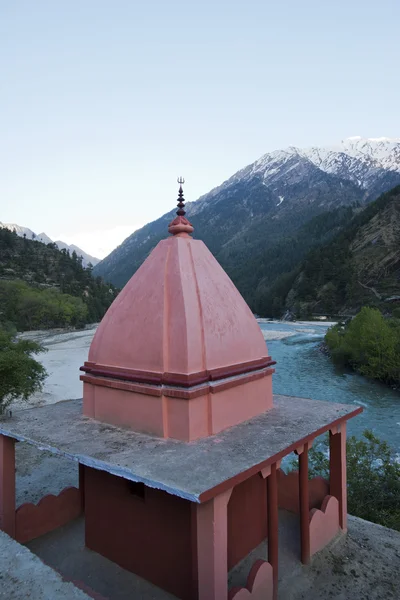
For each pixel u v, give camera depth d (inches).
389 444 808.3
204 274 257.6
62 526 296.2
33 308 3149.6
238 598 197.3
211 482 169.6
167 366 226.1
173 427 220.7
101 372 249.3
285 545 273.6
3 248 4724.4
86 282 4709.6
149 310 241.0
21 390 808.9
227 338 245.4
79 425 247.1
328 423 250.1
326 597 232.2
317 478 309.7
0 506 261.3
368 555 273.9
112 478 249.6
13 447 266.1
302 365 1695.4
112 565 246.2
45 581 142.3
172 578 220.2
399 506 427.2
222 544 183.6
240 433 229.3
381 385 1309.1
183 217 276.1
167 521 222.4
